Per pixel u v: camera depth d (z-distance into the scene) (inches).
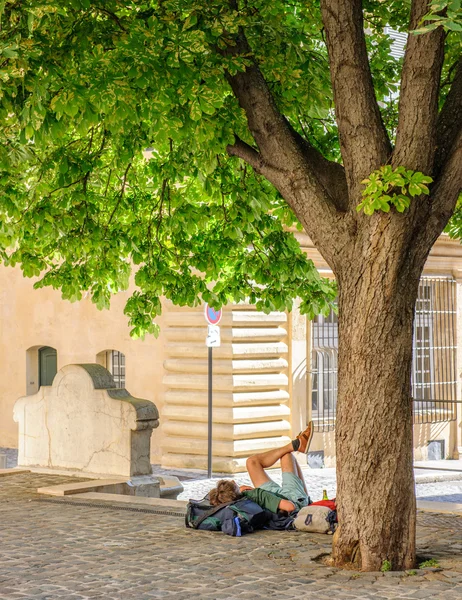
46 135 395.9
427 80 358.3
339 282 378.3
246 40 419.8
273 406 822.5
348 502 373.4
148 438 623.5
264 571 368.5
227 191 538.9
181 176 531.5
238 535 434.9
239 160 536.4
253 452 805.2
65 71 398.6
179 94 398.3
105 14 421.1
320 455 846.5
